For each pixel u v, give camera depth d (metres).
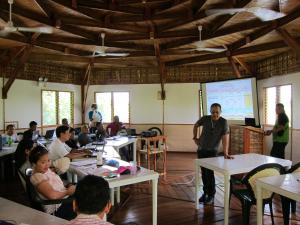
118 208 3.82
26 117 7.44
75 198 1.29
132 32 5.66
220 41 6.13
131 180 2.68
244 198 2.96
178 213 3.62
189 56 7.55
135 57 7.53
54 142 3.65
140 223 3.34
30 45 5.86
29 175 2.50
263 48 5.99
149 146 5.56
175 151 8.62
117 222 3.37
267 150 6.96
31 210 1.88
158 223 3.32
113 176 2.70
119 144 5.14
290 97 6.20
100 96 9.13
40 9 4.29
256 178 2.81
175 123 8.64
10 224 1.55
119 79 9.00
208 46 6.47
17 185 4.99
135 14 4.95
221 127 3.91
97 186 1.29
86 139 5.23
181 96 8.60
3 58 6.68
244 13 4.50
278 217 3.43
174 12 4.79
